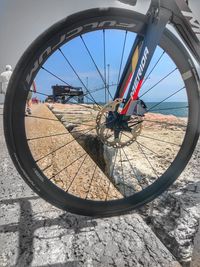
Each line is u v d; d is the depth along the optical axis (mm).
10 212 1062
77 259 810
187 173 1438
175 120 2139
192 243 877
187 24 881
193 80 953
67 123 2256
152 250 857
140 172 1418
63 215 1045
